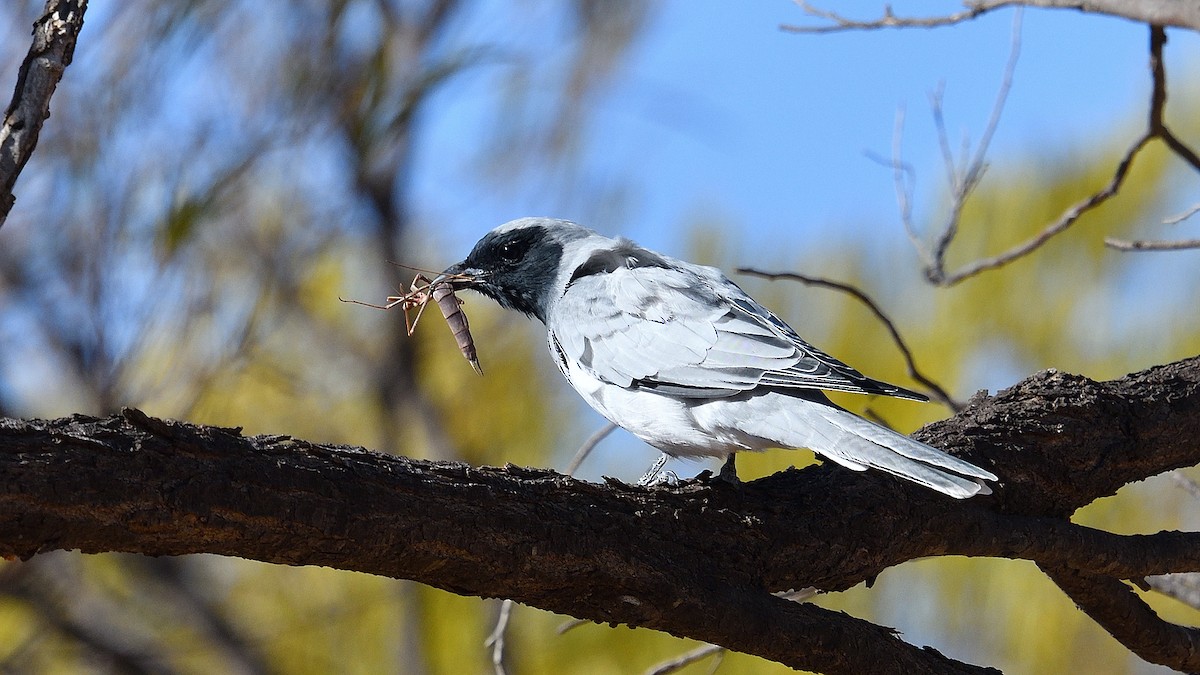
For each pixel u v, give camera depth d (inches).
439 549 219.5
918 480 264.8
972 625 483.5
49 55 229.1
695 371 323.6
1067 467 311.1
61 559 502.0
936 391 354.9
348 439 520.1
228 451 201.3
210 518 196.4
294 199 456.4
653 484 267.1
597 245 385.7
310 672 524.7
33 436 187.2
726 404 315.0
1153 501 492.4
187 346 422.3
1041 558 300.5
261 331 444.8
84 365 400.2
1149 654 328.8
